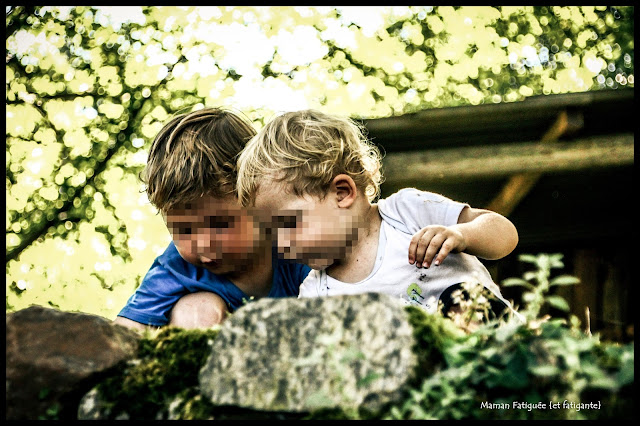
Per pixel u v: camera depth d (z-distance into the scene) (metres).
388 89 10.44
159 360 1.81
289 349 1.64
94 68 10.01
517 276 5.50
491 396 1.60
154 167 2.83
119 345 1.85
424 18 10.85
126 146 9.91
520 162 4.42
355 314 1.63
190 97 10.07
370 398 1.56
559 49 11.27
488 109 4.18
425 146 4.55
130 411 1.73
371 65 10.59
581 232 5.46
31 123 9.75
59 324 1.85
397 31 10.85
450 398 1.51
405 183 4.68
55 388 1.78
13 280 9.65
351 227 2.58
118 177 9.75
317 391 1.60
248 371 1.65
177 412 1.69
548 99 4.15
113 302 9.68
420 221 2.69
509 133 4.41
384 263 2.56
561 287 5.50
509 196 4.78
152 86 10.12
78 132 9.74
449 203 2.72
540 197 5.03
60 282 9.67
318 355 1.57
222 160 2.81
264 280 2.90
